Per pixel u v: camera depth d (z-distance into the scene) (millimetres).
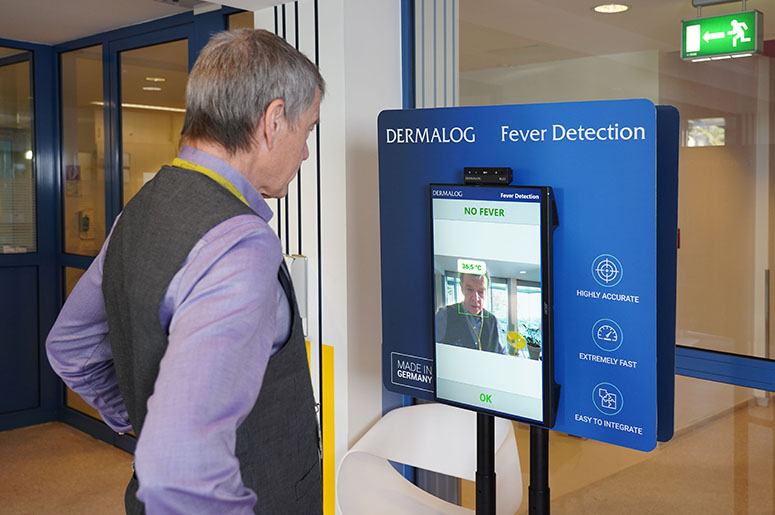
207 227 1097
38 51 4996
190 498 876
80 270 4977
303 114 1297
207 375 923
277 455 1271
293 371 1295
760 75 2043
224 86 1205
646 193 1589
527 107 1761
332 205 2682
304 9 2717
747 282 2129
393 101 2777
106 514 3686
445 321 1923
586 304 1701
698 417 2262
